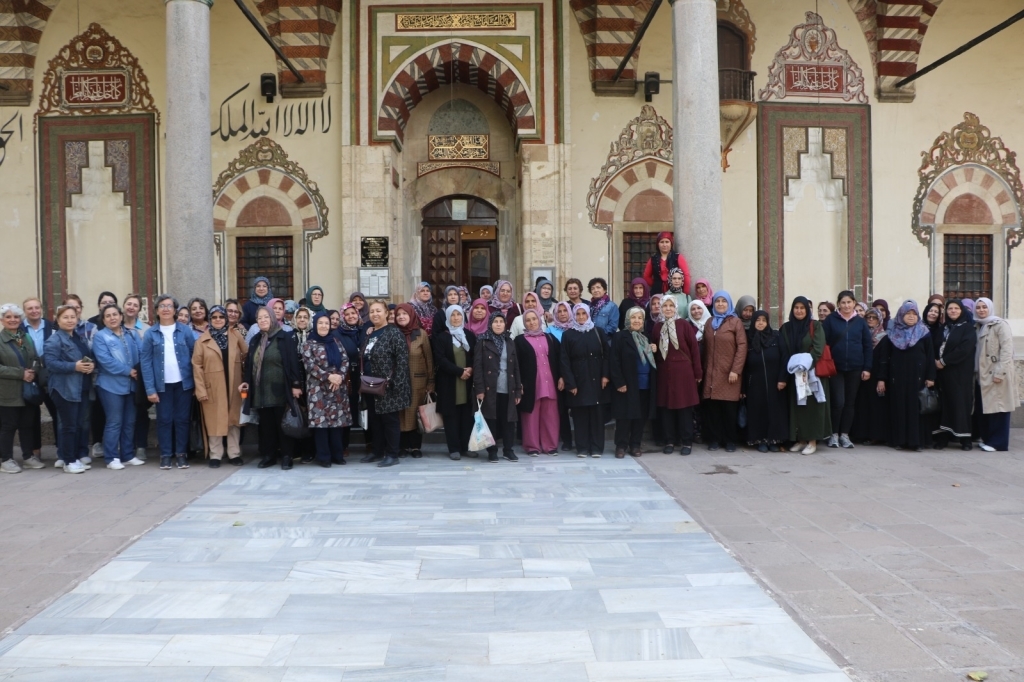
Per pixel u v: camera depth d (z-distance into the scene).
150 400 7.56
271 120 12.55
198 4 8.98
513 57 12.38
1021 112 13.17
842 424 8.42
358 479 6.96
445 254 13.45
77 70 12.57
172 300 7.69
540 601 3.98
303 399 7.55
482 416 7.57
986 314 8.40
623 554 4.72
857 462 7.64
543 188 12.41
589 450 8.02
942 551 4.75
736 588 4.15
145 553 4.80
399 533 5.20
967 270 13.20
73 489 6.67
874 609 3.87
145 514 5.76
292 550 4.84
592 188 12.64
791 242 12.90
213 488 6.65
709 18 9.00
